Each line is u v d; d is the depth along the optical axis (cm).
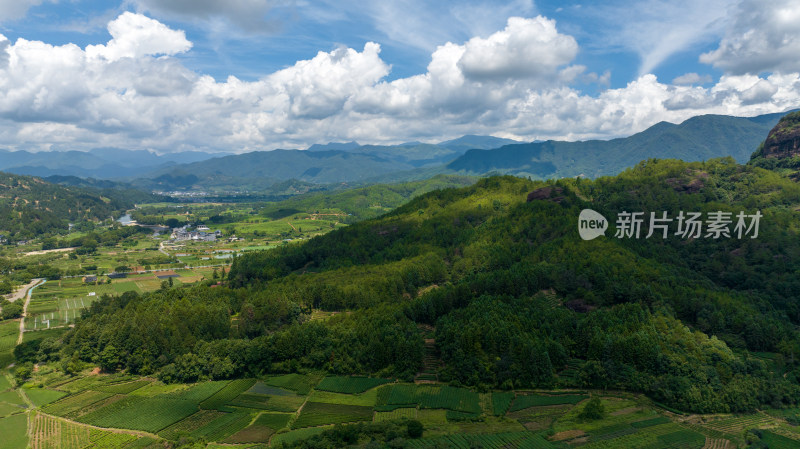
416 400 12850
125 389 14550
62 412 13238
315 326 16362
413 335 15288
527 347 13575
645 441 10594
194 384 14675
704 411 11844
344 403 13012
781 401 12456
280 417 12469
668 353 13375
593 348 13775
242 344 15612
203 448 11056
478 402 12612
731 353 13862
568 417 11706
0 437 12012
